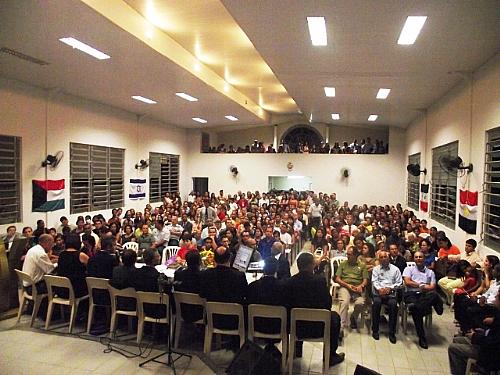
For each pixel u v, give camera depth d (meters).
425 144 10.70
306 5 4.45
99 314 5.59
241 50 7.89
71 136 9.75
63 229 8.13
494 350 3.51
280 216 10.62
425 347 4.89
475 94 6.58
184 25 6.51
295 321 4.11
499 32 4.91
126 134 12.41
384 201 15.54
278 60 6.64
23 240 5.94
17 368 4.16
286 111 16.61
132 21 5.75
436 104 9.45
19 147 8.21
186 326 5.41
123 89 9.20
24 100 8.28
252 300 4.34
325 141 17.61
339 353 4.62
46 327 5.15
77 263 5.19
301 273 4.26
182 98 10.57
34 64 6.98
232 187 16.81
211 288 4.41
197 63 8.43
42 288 5.30
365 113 12.43
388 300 5.21
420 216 11.31
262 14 4.73
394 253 6.20
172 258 7.00
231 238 7.70
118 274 4.83
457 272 5.86
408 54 5.98
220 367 4.26
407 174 14.44
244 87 11.52
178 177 16.53
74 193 9.91
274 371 3.72
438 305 5.30
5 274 5.60
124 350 4.62
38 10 4.80
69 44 6.01
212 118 14.70
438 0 4.13
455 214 7.65
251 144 18.58
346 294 5.51
